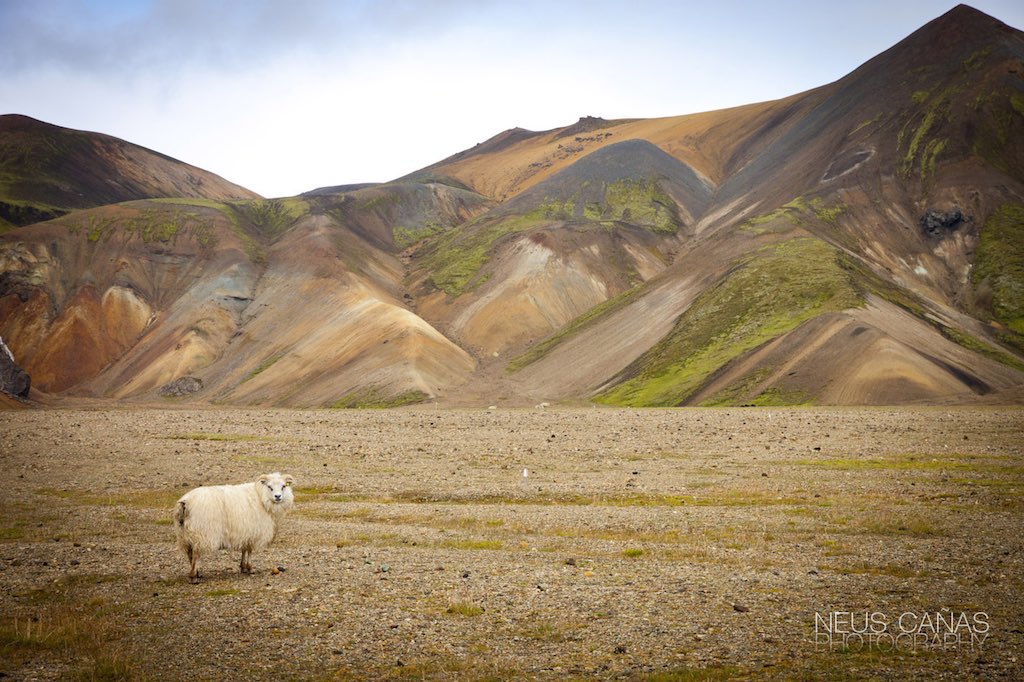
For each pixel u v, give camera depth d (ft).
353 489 145.28
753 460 169.68
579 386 595.06
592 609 68.85
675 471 156.97
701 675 53.62
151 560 89.97
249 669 56.29
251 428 287.28
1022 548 88.38
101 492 144.15
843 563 83.76
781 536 98.32
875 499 121.80
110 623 66.03
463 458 186.50
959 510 111.55
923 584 74.79
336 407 598.75
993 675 52.26
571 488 139.13
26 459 190.39
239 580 79.87
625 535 102.27
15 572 84.33
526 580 78.69
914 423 252.21
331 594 74.18
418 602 71.46
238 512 79.82
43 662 57.57
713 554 89.56
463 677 54.54
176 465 179.22
